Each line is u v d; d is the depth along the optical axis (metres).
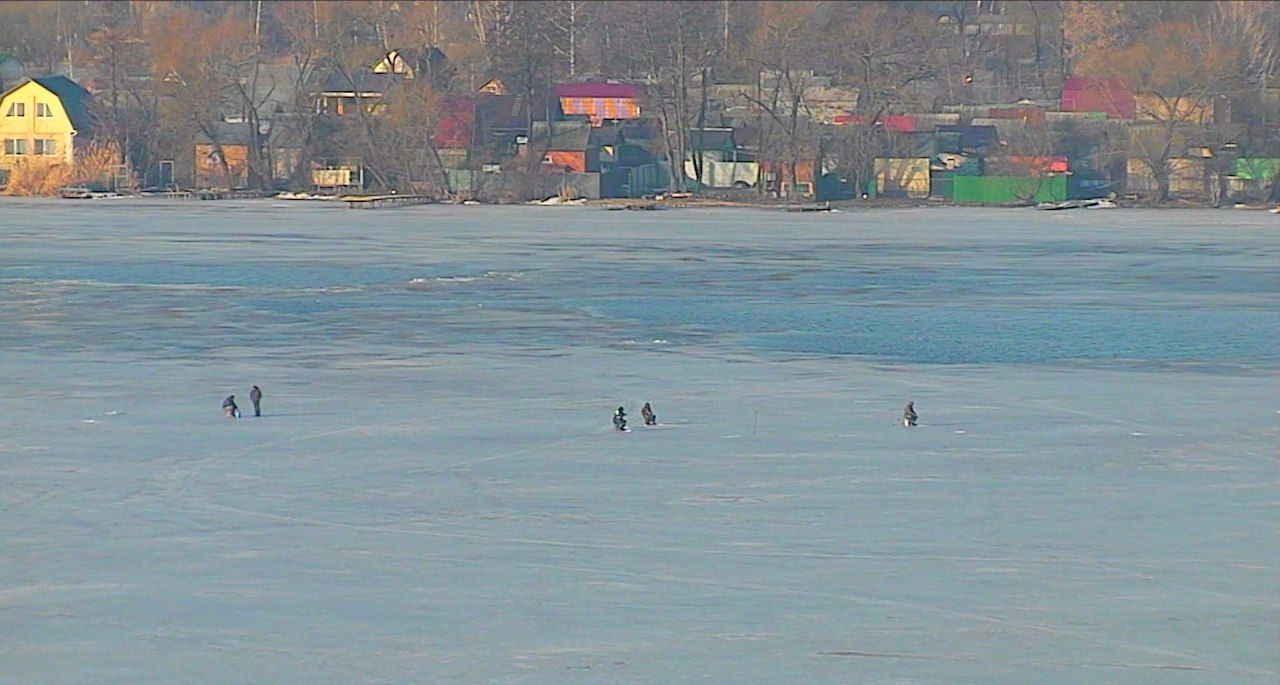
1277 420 78.88
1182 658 43.81
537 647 44.53
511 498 61.84
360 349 104.69
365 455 69.88
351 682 41.94
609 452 70.69
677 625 46.41
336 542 55.19
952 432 75.44
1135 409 82.00
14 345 105.69
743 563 52.66
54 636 45.44
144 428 75.94
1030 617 47.12
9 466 67.25
